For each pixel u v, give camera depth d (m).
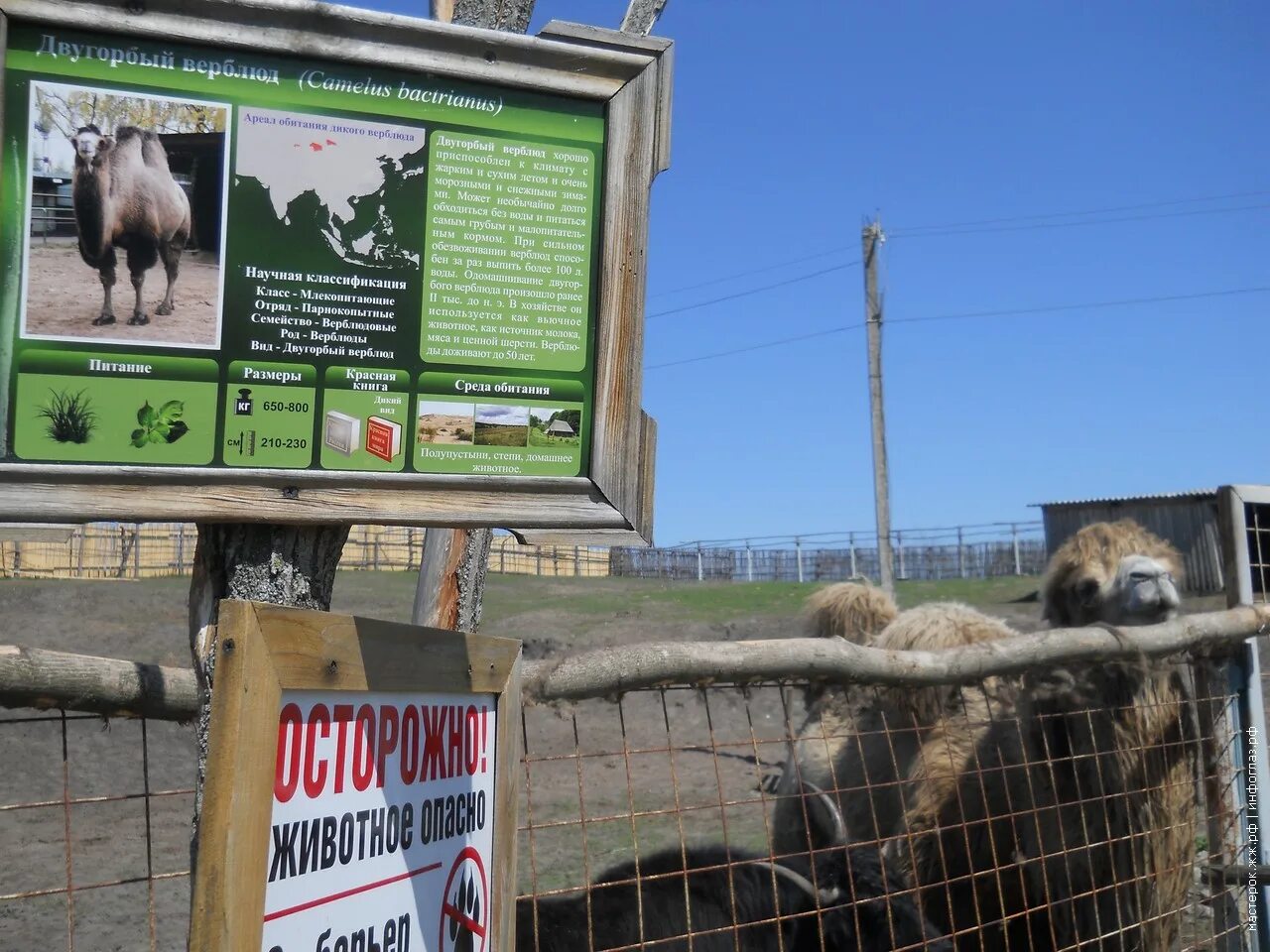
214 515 1.64
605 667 2.29
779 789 4.98
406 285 1.78
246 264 1.67
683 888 3.10
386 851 1.56
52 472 1.56
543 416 1.87
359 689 1.50
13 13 1.55
